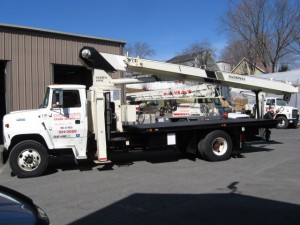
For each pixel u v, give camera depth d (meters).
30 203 3.62
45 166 9.85
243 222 5.68
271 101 26.52
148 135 11.42
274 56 49.12
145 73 12.37
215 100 24.09
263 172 9.72
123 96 19.88
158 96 25.50
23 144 9.70
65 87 10.23
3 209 3.32
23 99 16.42
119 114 11.02
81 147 10.39
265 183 8.38
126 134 11.09
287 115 25.98
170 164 11.41
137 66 11.94
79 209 6.62
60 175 9.97
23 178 9.70
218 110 23.94
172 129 11.47
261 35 48.88
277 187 7.97
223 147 11.93
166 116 24.44
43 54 17.02
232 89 24.42
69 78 21.56
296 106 29.64
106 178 9.40
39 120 9.98
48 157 9.97
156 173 9.91
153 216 6.07
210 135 11.74
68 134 10.23
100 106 10.43
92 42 18.72
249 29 49.22
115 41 19.48
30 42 16.62
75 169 10.84
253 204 6.67
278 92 14.85
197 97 24.30
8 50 15.97
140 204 6.83
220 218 5.89
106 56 11.49
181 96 24.81
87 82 20.58
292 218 5.83
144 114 23.62
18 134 9.83
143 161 12.12
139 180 9.02
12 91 16.11
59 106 10.11
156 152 14.21
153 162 11.86
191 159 12.36
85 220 5.96
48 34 17.16
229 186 8.15
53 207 6.82
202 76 13.01
